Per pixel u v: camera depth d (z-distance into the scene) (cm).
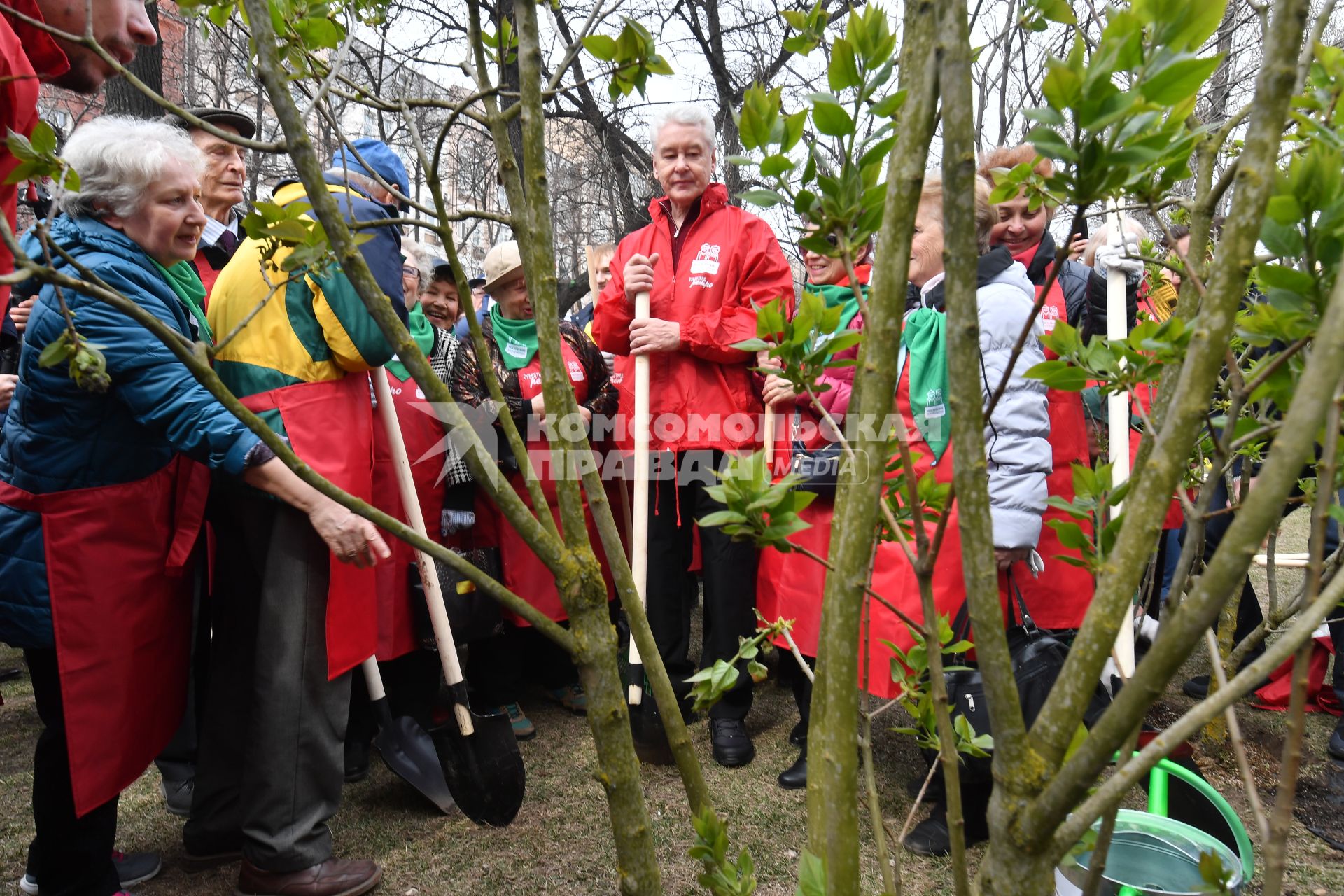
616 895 198
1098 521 91
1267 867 66
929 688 109
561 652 312
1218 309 57
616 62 91
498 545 296
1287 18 54
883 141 76
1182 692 302
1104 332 274
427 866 211
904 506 101
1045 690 189
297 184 204
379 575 257
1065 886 116
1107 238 200
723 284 271
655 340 260
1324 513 62
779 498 73
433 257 345
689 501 287
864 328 82
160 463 183
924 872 202
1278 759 249
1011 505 200
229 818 210
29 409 171
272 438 74
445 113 766
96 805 174
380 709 237
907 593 214
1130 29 55
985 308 200
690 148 274
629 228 862
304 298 191
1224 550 51
